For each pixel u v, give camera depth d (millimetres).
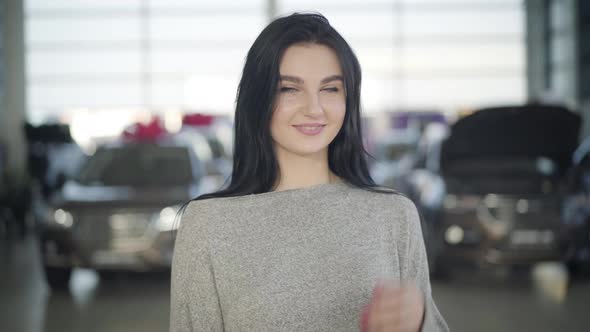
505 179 5531
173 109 15734
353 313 1132
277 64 1190
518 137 5457
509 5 15148
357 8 15430
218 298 1156
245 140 1224
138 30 15664
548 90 14922
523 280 5727
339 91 1229
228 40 15648
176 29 15672
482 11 15227
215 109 15695
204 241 1155
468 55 15336
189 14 15625
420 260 1207
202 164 6086
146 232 5117
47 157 9352
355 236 1160
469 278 5836
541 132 5398
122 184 5727
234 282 1138
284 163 1245
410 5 15352
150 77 15719
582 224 5352
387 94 15531
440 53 15398
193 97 15711
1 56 15195
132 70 15711
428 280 1221
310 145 1207
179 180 5719
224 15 15609
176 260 1188
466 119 5340
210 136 8891
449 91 15430
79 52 15672
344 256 1146
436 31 15359
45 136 9422
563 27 14484
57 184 5855
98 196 5316
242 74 1235
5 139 14672
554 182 5465
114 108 15734
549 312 4551
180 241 1189
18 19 15461
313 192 1188
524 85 15219
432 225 5574
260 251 1146
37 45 15617
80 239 5125
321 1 15477
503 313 4535
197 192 5438
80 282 5758
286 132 1211
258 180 1227
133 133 6105
